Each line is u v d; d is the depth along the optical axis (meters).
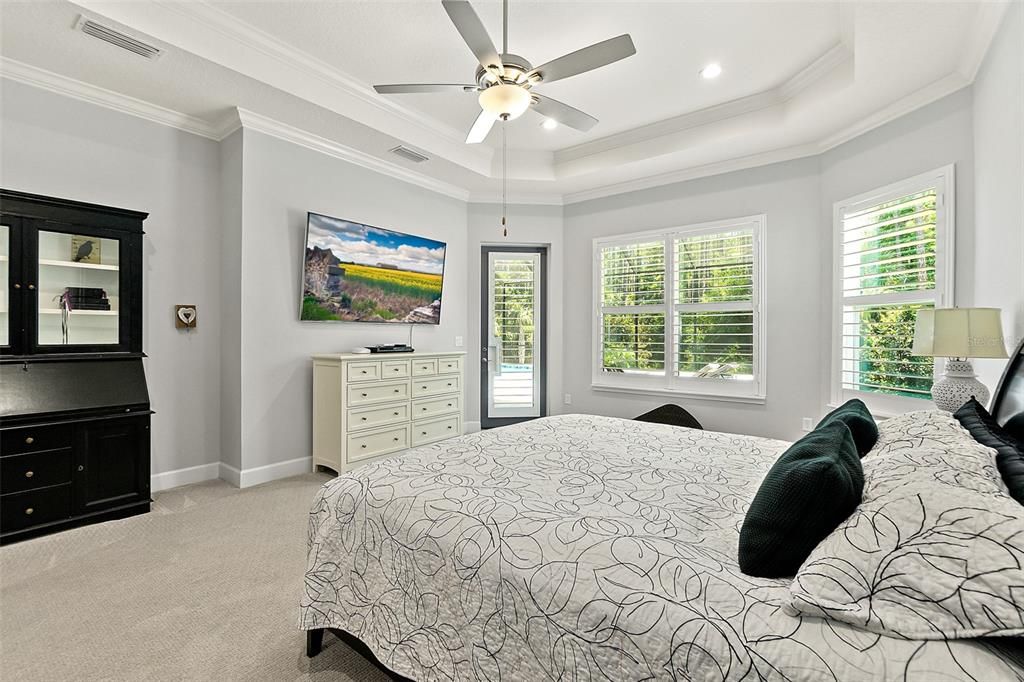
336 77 3.33
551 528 1.24
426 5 2.62
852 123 3.49
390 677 1.44
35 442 2.56
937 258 2.92
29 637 1.73
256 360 3.56
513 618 1.11
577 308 5.41
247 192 3.48
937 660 0.72
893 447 1.38
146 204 3.31
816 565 0.89
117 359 2.96
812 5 2.60
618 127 4.23
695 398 4.60
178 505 3.09
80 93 3.01
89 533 2.64
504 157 4.61
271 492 3.35
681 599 0.95
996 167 2.35
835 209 3.72
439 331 5.08
